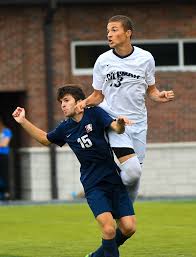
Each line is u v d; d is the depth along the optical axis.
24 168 60.19
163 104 60.56
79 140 25.50
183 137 60.81
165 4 60.66
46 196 59.06
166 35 60.88
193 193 60.66
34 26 59.09
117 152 26.17
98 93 27.50
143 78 27.02
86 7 59.84
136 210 45.50
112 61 26.91
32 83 59.16
